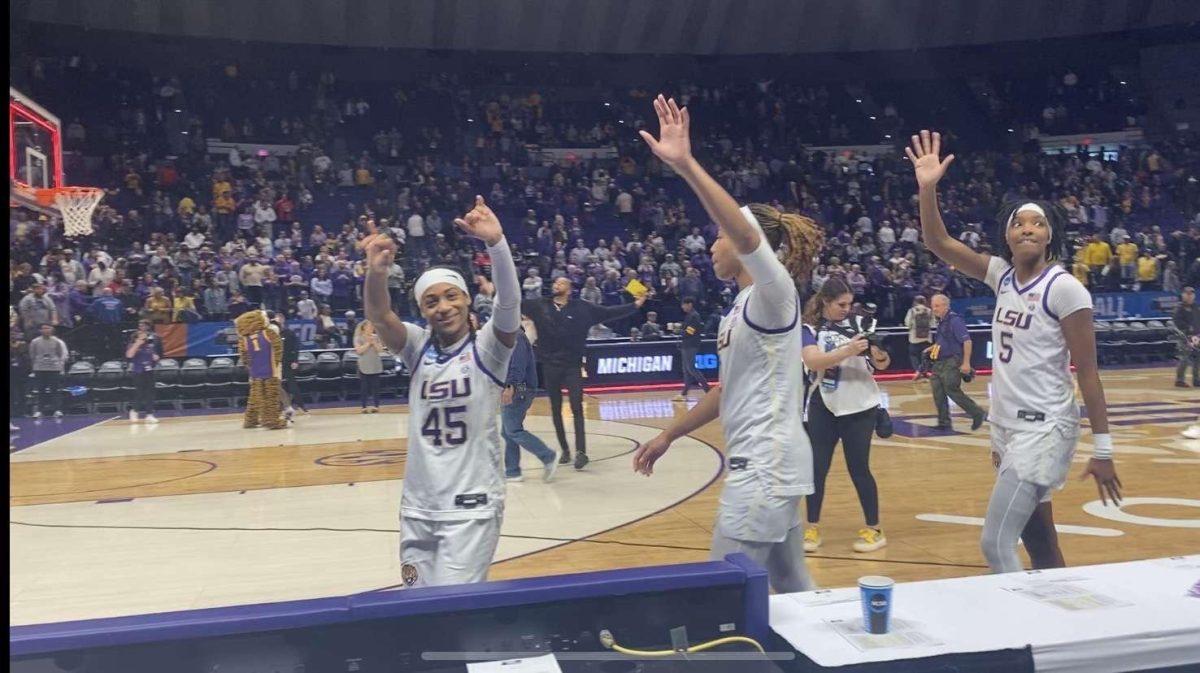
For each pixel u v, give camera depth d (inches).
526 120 973.2
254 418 472.4
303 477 318.7
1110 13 953.5
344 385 601.0
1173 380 605.9
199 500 280.8
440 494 112.1
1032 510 124.4
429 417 114.0
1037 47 1002.7
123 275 633.6
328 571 197.6
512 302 111.9
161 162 819.4
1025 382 124.7
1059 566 132.8
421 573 112.7
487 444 114.1
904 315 727.7
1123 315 761.0
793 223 109.0
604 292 693.3
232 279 637.9
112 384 558.9
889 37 988.6
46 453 391.9
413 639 67.1
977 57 1018.1
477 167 906.1
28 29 801.6
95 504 277.3
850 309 207.0
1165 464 303.9
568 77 1002.1
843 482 286.8
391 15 885.8
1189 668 73.4
